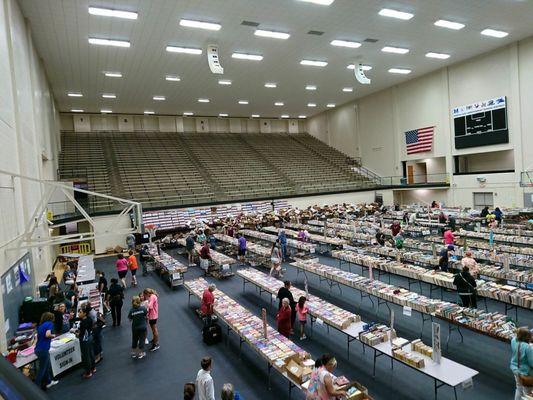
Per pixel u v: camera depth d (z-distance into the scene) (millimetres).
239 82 27688
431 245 15047
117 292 11422
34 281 12227
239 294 13461
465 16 18391
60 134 34406
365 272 14961
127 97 30078
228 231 22469
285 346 7621
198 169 34125
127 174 30875
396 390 7109
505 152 26297
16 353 7879
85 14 15602
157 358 9062
